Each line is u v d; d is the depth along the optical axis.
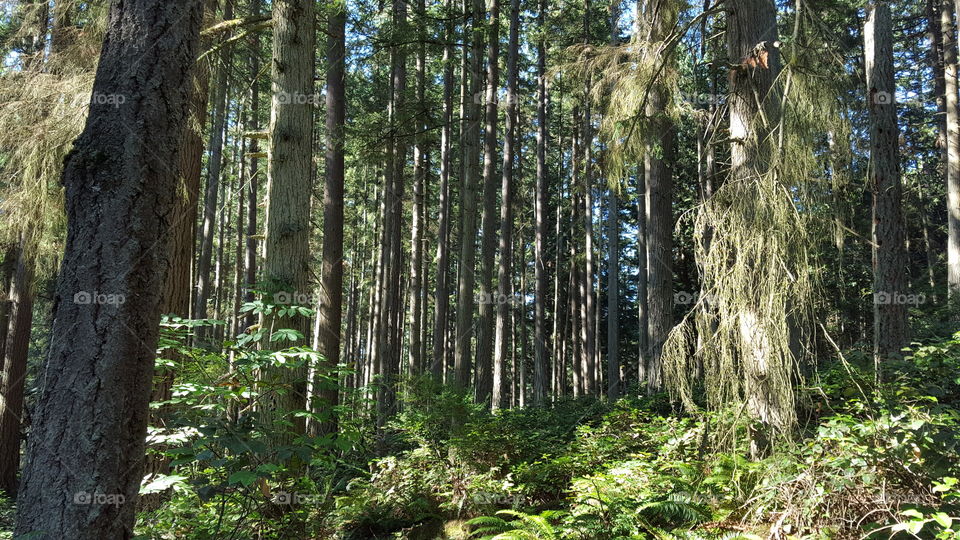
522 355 29.19
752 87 5.80
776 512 4.41
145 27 3.12
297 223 6.71
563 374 28.56
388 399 11.94
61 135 7.21
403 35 12.84
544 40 20.62
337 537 6.50
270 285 6.29
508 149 16.20
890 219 10.14
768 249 4.76
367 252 31.47
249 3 11.87
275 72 6.98
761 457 4.99
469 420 8.14
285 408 5.74
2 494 11.34
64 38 8.01
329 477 7.09
